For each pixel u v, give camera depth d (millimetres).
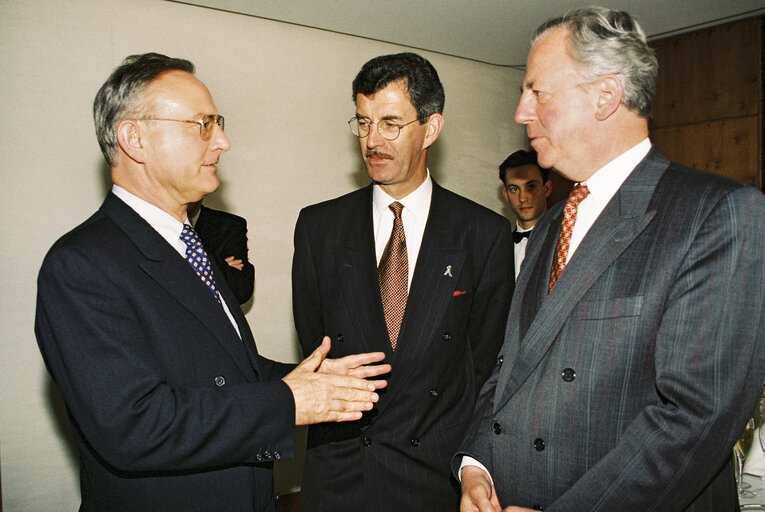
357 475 1494
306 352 1787
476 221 1663
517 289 1287
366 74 1500
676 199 986
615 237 1022
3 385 2549
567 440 1025
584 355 1016
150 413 974
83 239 1056
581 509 941
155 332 1064
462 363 1621
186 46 2924
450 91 3861
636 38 1023
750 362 882
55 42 2613
